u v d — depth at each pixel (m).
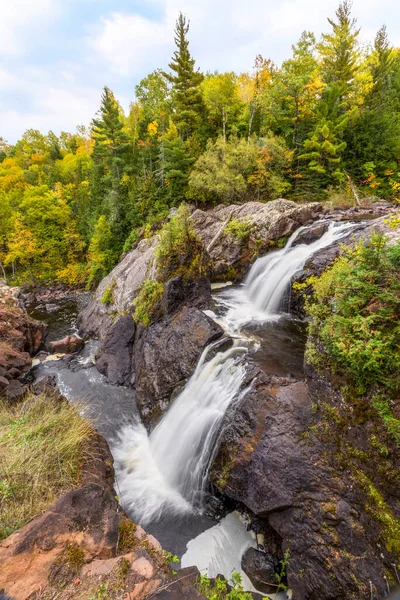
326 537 4.38
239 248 14.76
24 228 30.94
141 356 10.84
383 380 4.54
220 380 7.55
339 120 22.41
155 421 8.74
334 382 5.21
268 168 22.27
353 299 5.04
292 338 8.84
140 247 18.75
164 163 25.19
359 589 3.89
